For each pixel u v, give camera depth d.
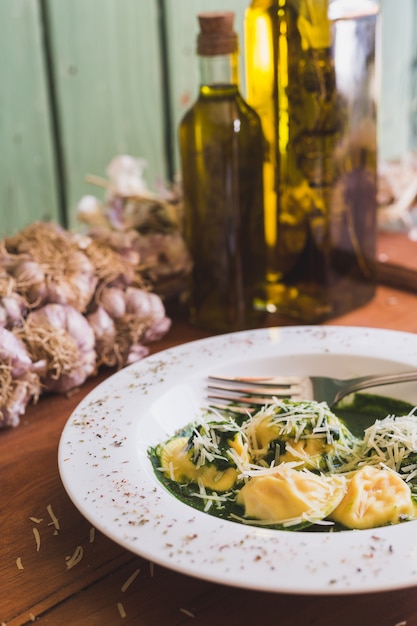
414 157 1.01
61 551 0.54
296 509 0.51
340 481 0.53
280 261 0.78
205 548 0.47
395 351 0.67
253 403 0.64
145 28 1.12
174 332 0.79
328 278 0.77
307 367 0.67
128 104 1.14
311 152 0.73
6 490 0.59
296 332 0.70
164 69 1.16
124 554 0.53
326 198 0.74
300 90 0.72
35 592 0.51
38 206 1.12
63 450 0.56
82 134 1.12
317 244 0.76
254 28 0.73
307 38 0.71
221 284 0.76
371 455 0.56
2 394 0.64
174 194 0.86
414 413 0.63
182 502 0.53
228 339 0.70
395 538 0.48
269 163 0.76
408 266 0.85
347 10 0.71
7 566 0.53
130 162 0.88
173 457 0.57
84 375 0.69
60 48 1.06
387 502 0.51
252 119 0.74
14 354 0.64
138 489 0.52
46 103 1.08
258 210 0.76
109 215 0.85
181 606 0.50
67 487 0.52
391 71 1.33
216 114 0.72
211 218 0.75
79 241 0.74
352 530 0.50
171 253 0.80
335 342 0.69
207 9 1.16
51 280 0.69
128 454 0.56
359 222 0.78
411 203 0.96
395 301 0.83
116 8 1.09
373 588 0.44
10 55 1.03
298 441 0.56
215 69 0.72
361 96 0.74
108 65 1.11
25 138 1.08
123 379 0.65
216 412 0.62
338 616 0.48
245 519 0.52
